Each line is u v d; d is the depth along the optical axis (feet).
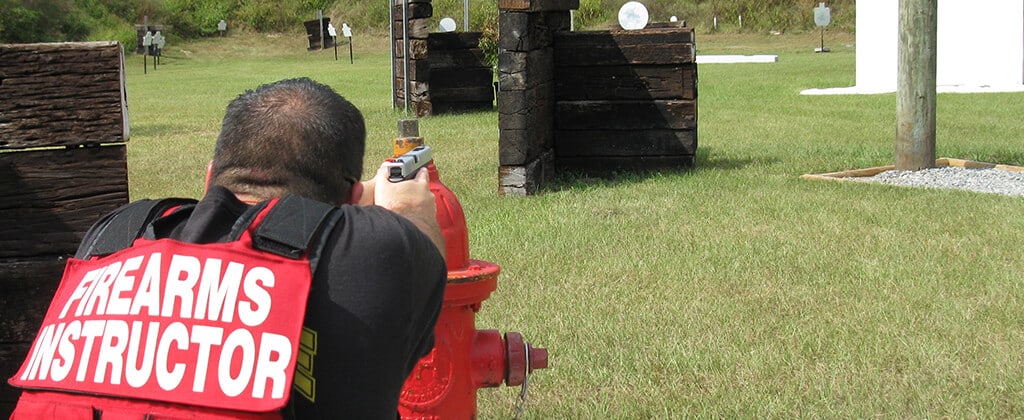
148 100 75.05
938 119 51.06
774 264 19.70
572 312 16.67
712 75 90.89
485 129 47.57
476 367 9.09
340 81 93.20
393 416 5.73
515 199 28.09
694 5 174.29
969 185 30.50
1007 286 17.99
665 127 33.04
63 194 8.60
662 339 15.34
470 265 9.09
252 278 5.39
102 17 166.61
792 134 44.96
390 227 5.75
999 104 58.18
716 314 16.53
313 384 5.38
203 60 160.25
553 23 32.83
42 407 5.35
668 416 12.61
